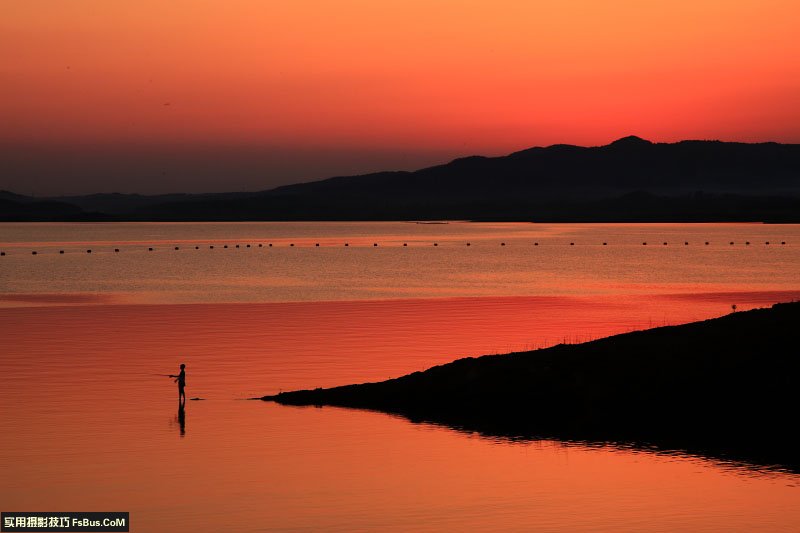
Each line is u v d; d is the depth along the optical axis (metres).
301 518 80.62
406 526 78.81
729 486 91.12
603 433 111.25
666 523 79.94
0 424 111.56
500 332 195.75
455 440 107.88
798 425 110.75
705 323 148.88
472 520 80.31
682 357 131.88
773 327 139.88
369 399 127.06
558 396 124.12
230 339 185.25
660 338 141.50
